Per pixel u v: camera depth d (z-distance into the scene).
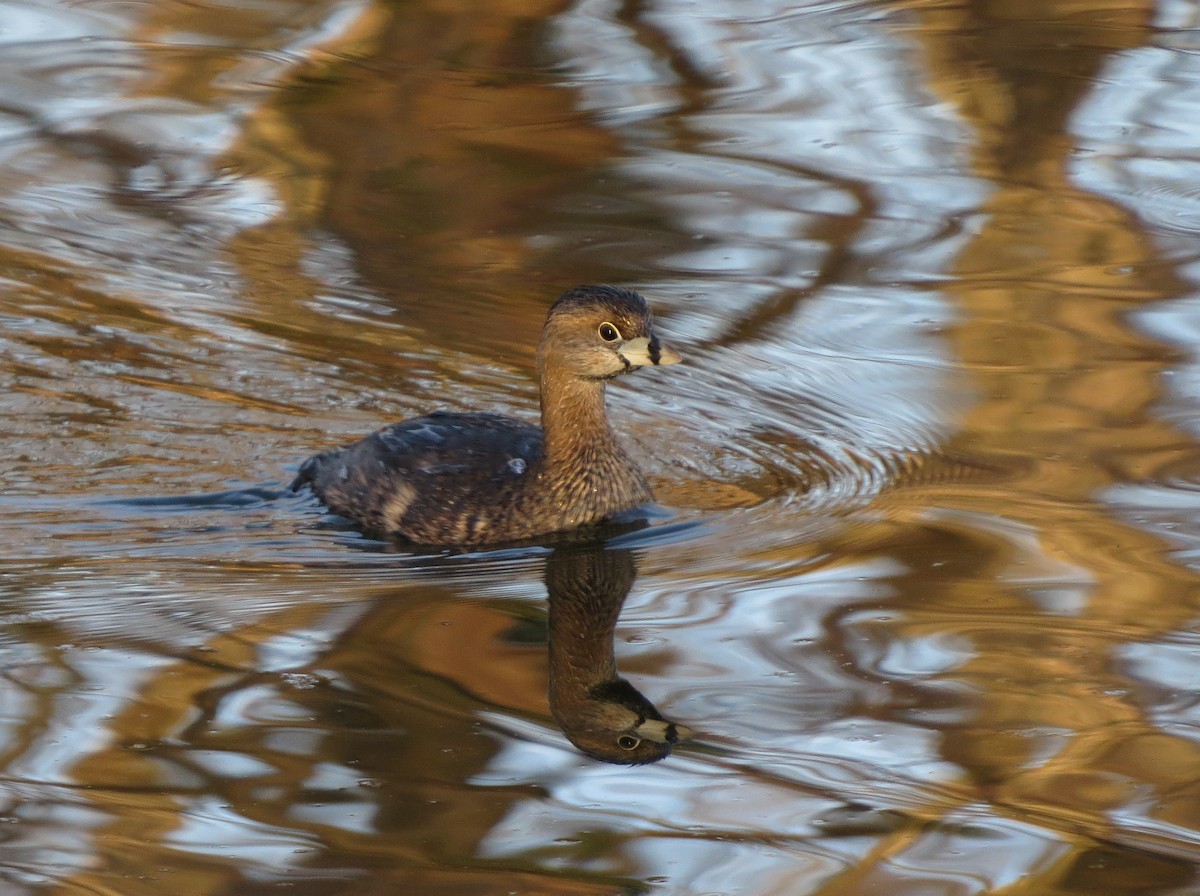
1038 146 19.42
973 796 8.78
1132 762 9.05
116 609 10.89
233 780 8.81
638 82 21.11
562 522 12.44
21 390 14.47
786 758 9.14
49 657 10.12
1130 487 12.66
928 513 12.37
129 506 12.74
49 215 17.70
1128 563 11.39
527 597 11.24
